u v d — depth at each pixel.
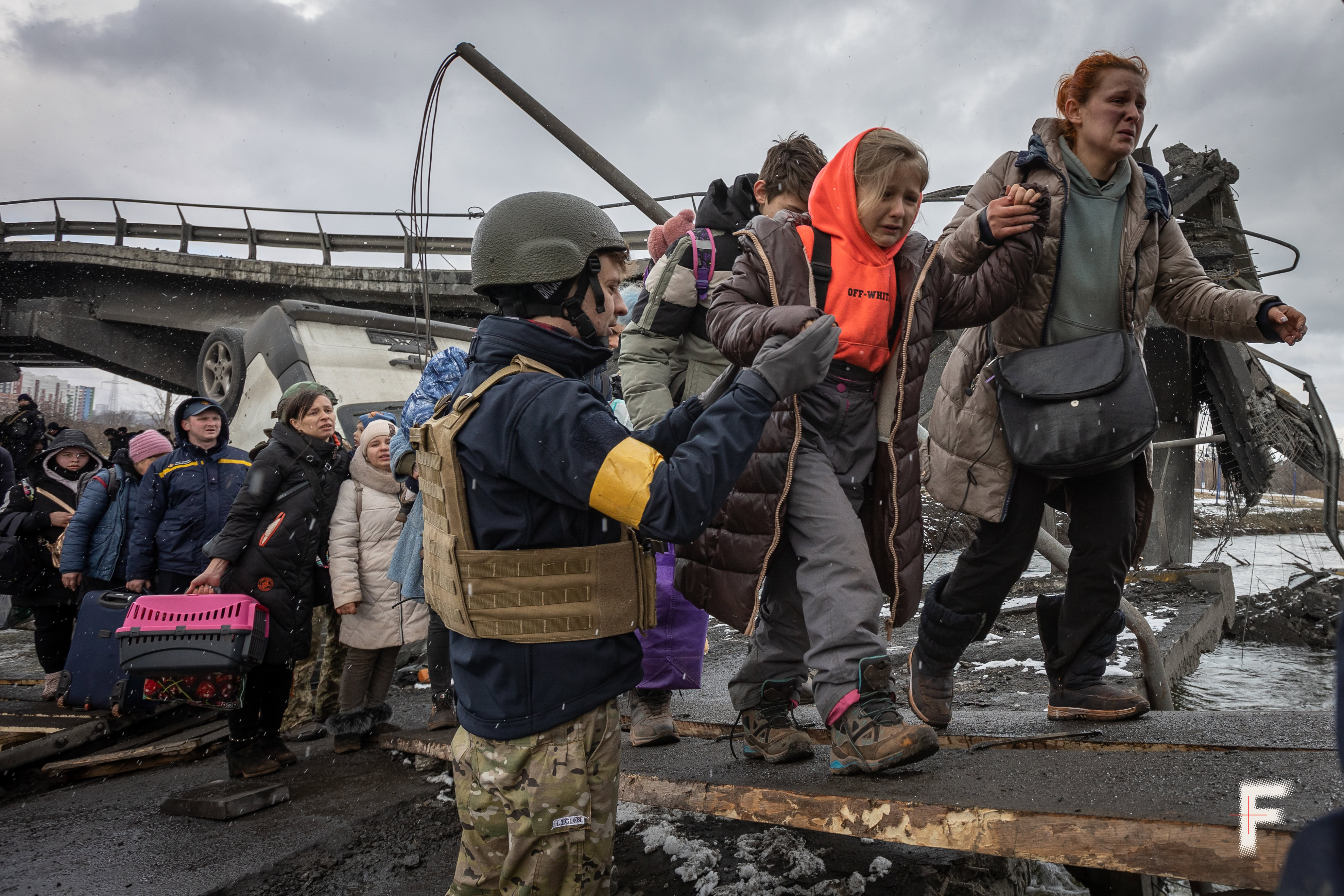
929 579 6.68
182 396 21.25
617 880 2.45
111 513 5.43
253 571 3.55
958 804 1.79
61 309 19.30
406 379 7.64
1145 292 2.41
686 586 2.32
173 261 17.91
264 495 3.60
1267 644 6.75
